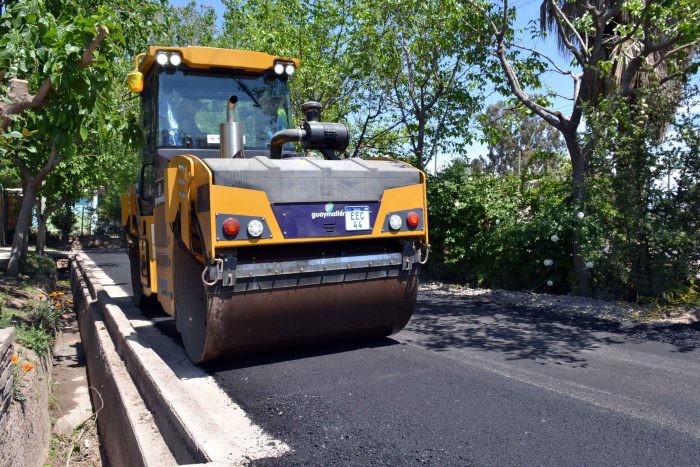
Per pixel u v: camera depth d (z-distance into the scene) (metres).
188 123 6.65
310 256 4.96
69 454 5.54
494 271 10.49
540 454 3.41
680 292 7.75
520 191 10.95
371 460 3.34
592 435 3.68
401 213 5.18
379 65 13.08
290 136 5.48
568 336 6.54
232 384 4.69
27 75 5.96
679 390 4.59
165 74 6.62
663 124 8.23
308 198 4.75
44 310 8.69
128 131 7.09
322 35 14.12
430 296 9.72
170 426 3.96
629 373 5.07
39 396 5.78
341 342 5.60
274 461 3.30
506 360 5.51
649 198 7.97
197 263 4.91
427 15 12.05
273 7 14.34
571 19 10.81
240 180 4.50
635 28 8.45
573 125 9.11
